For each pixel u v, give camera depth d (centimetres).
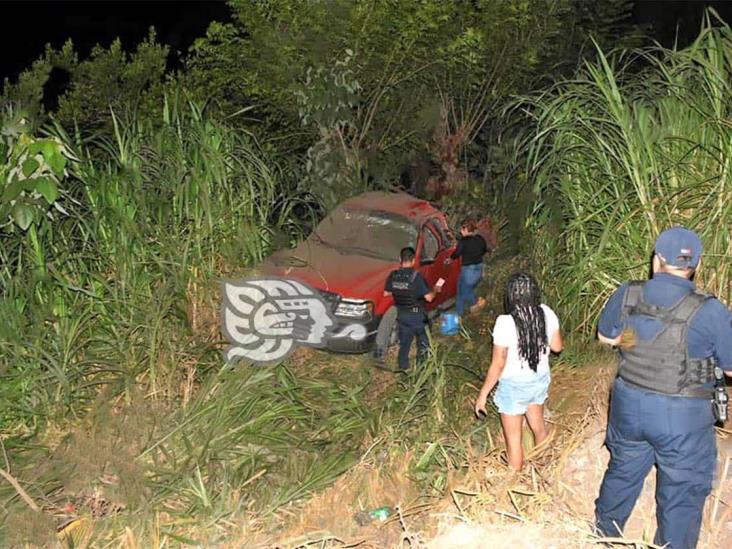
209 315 866
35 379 758
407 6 1322
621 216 809
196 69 1373
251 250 930
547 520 541
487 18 1412
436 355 834
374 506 639
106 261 828
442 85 1451
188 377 784
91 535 605
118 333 796
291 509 643
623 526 540
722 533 549
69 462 667
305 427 764
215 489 663
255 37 1315
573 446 648
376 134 1424
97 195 836
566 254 873
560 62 1534
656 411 495
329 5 1308
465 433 746
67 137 857
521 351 625
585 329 834
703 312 488
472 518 553
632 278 794
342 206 1134
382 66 1370
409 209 1123
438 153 1457
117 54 1405
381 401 823
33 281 777
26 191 724
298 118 1344
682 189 752
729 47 799
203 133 933
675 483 499
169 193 893
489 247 1183
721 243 739
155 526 615
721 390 498
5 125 735
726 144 757
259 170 1006
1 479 666
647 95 831
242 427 732
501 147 1336
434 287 1096
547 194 878
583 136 842
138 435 704
